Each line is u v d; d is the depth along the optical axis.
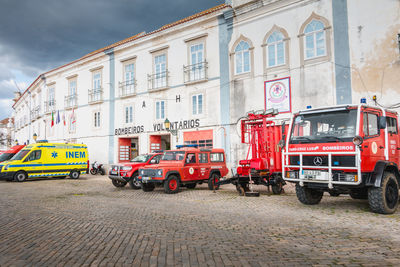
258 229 6.15
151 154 15.49
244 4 18.27
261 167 11.16
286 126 8.73
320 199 9.35
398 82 13.60
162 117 22.48
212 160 14.27
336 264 4.11
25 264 4.23
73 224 6.73
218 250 4.77
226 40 19.33
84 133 28.38
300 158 8.06
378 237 5.41
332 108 7.93
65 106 30.58
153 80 23.20
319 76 15.73
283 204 9.34
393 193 7.70
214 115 19.61
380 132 7.99
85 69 28.77
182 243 5.18
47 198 11.24
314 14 16.02
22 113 46.16
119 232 5.97
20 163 18.55
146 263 4.23
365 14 14.59
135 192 13.18
